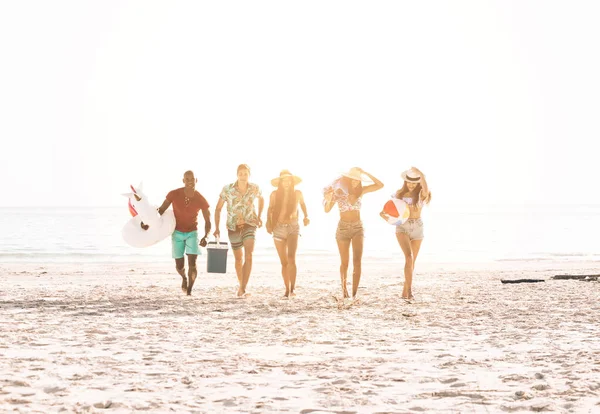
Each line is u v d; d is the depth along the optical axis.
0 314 9.44
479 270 21.62
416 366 5.99
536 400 4.69
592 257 31.59
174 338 7.50
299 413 4.46
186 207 11.80
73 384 5.27
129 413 4.45
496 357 6.39
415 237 11.52
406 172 11.36
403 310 9.96
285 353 6.64
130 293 12.56
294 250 11.55
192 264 11.94
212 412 4.47
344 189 10.94
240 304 10.70
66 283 15.80
